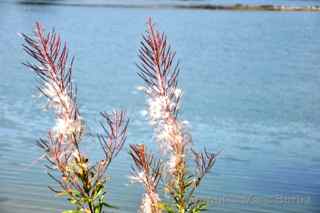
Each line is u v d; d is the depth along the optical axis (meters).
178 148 5.35
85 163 5.18
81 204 5.21
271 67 48.47
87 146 19.62
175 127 5.31
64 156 5.18
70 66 5.21
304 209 16.02
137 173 5.54
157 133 5.35
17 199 15.56
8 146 21.00
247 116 28.64
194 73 43.34
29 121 25.70
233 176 18.36
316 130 26.19
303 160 20.84
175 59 51.44
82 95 32.84
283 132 25.53
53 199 15.70
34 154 19.92
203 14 120.25
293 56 56.78
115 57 51.59
